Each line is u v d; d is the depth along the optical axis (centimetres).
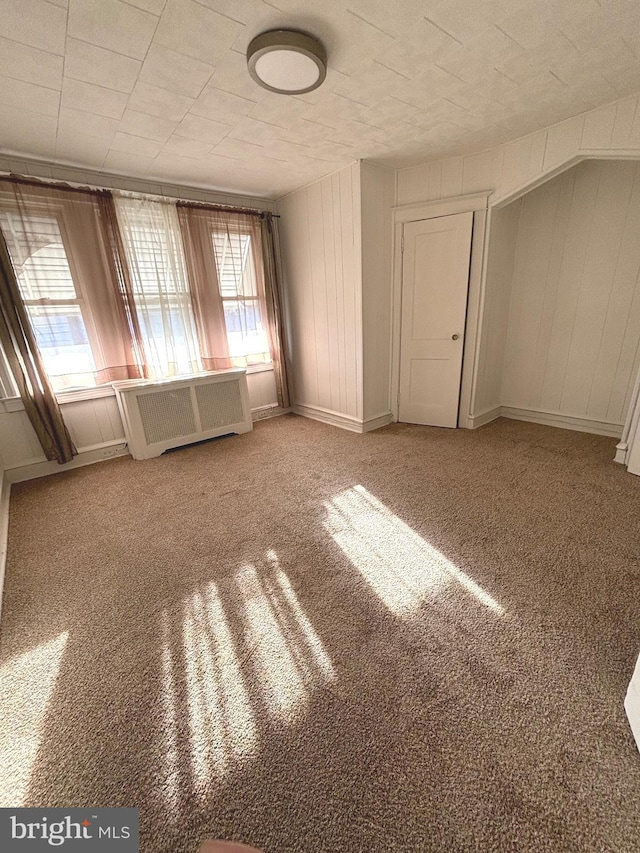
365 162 291
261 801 91
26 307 260
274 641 137
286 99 193
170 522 218
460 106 210
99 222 280
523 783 92
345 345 354
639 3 138
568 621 138
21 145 229
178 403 324
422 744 102
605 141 220
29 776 98
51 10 128
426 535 195
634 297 288
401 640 135
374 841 84
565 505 213
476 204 293
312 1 132
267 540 198
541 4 138
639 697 99
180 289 330
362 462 291
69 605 158
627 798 88
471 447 309
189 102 192
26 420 276
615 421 315
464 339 334
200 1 129
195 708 114
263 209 375
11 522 222
